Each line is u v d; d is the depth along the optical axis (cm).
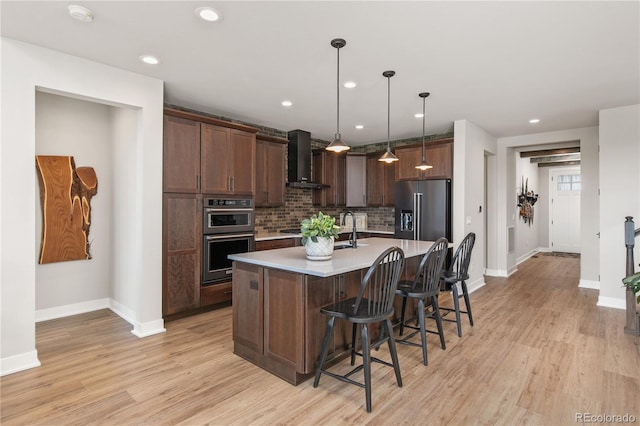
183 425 193
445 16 217
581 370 258
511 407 211
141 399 219
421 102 399
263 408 211
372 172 640
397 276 232
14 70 251
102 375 250
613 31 235
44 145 370
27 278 259
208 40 253
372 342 296
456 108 423
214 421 197
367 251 314
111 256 409
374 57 279
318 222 255
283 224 579
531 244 895
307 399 221
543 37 244
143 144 325
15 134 252
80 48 266
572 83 336
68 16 221
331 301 248
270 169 516
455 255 340
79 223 391
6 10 213
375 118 474
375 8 209
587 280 525
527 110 430
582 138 527
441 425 194
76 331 337
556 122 491
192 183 376
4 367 250
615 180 418
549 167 962
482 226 538
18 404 213
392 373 255
